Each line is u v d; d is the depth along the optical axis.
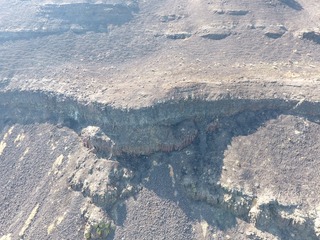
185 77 78.31
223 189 63.47
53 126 81.19
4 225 71.62
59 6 106.12
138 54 91.44
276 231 58.81
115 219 65.44
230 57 84.88
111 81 82.44
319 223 56.75
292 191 60.91
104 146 72.00
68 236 64.94
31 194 73.69
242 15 96.81
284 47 87.25
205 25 95.31
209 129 71.62
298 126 68.94
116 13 103.38
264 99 72.06
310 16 97.94
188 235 62.31
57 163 75.38
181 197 65.75
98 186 67.69
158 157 70.19
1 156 81.69
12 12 111.81
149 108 71.56
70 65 90.06
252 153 66.62
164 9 104.75
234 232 60.88
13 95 86.81
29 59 94.12
